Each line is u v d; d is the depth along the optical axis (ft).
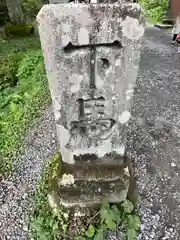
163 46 32.53
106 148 10.98
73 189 11.42
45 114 17.89
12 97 18.98
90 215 11.59
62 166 11.53
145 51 30.48
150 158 15.10
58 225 11.38
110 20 7.80
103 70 8.82
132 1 8.05
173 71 25.29
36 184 13.42
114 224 11.13
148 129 17.34
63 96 9.30
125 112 9.93
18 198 12.93
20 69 21.11
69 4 7.54
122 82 9.12
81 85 9.05
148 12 45.16
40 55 21.81
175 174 14.19
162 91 21.79
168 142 16.33
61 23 7.75
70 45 8.20
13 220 12.09
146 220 11.93
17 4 34.06
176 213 12.30
